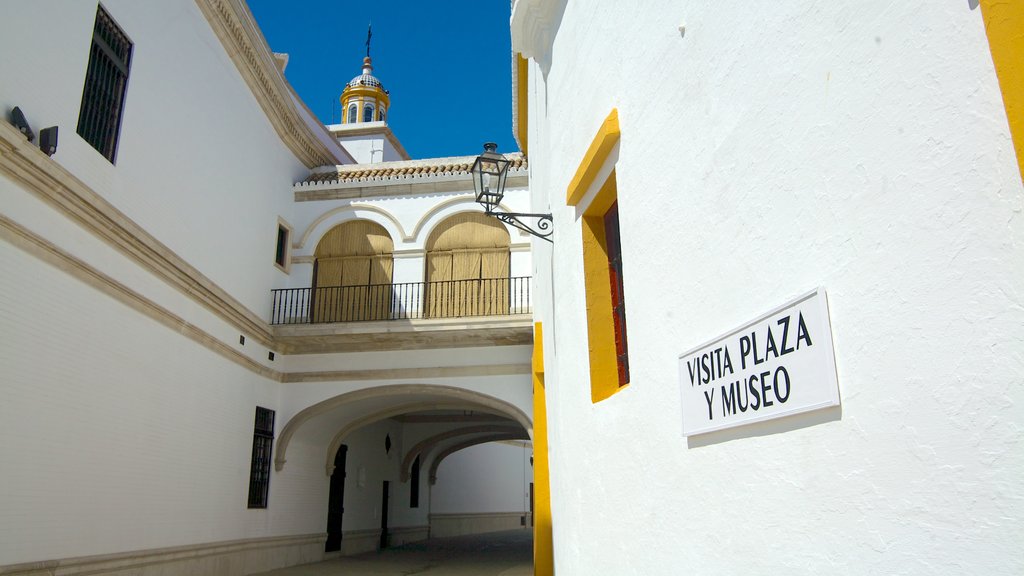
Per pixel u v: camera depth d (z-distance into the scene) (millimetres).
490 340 14898
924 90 1934
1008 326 1650
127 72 10133
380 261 15820
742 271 2871
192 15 11859
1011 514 1612
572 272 5656
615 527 4398
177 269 11055
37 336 8109
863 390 2102
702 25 3326
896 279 1999
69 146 8789
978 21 1769
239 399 13367
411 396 16719
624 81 4402
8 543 7617
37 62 8273
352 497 19656
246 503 13430
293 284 15719
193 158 11898
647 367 3885
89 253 9039
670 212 3619
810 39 2469
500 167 7777
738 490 2828
